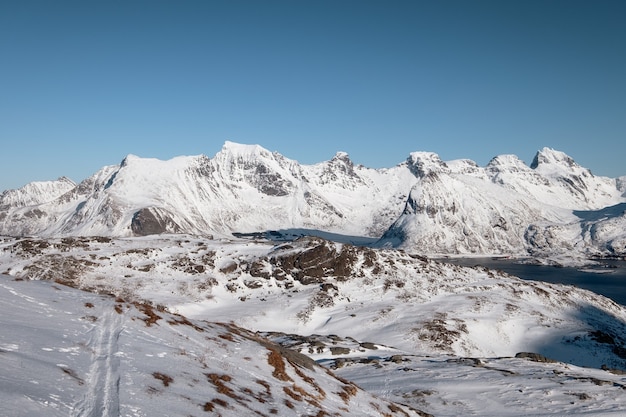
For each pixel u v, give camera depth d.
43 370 14.59
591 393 37.56
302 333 80.62
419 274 111.50
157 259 113.38
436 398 36.72
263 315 86.12
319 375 27.34
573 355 73.94
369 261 113.19
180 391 16.47
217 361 21.48
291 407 19.41
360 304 93.31
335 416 20.75
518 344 77.56
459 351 70.94
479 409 34.25
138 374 16.47
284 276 107.06
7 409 11.43
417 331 76.06
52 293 24.06
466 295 98.69
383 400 28.75
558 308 98.06
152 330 22.34
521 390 38.59
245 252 123.06
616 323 96.06
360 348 59.22
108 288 91.81
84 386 14.61
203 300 93.25
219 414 15.76
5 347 15.43
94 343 18.53
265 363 23.98
